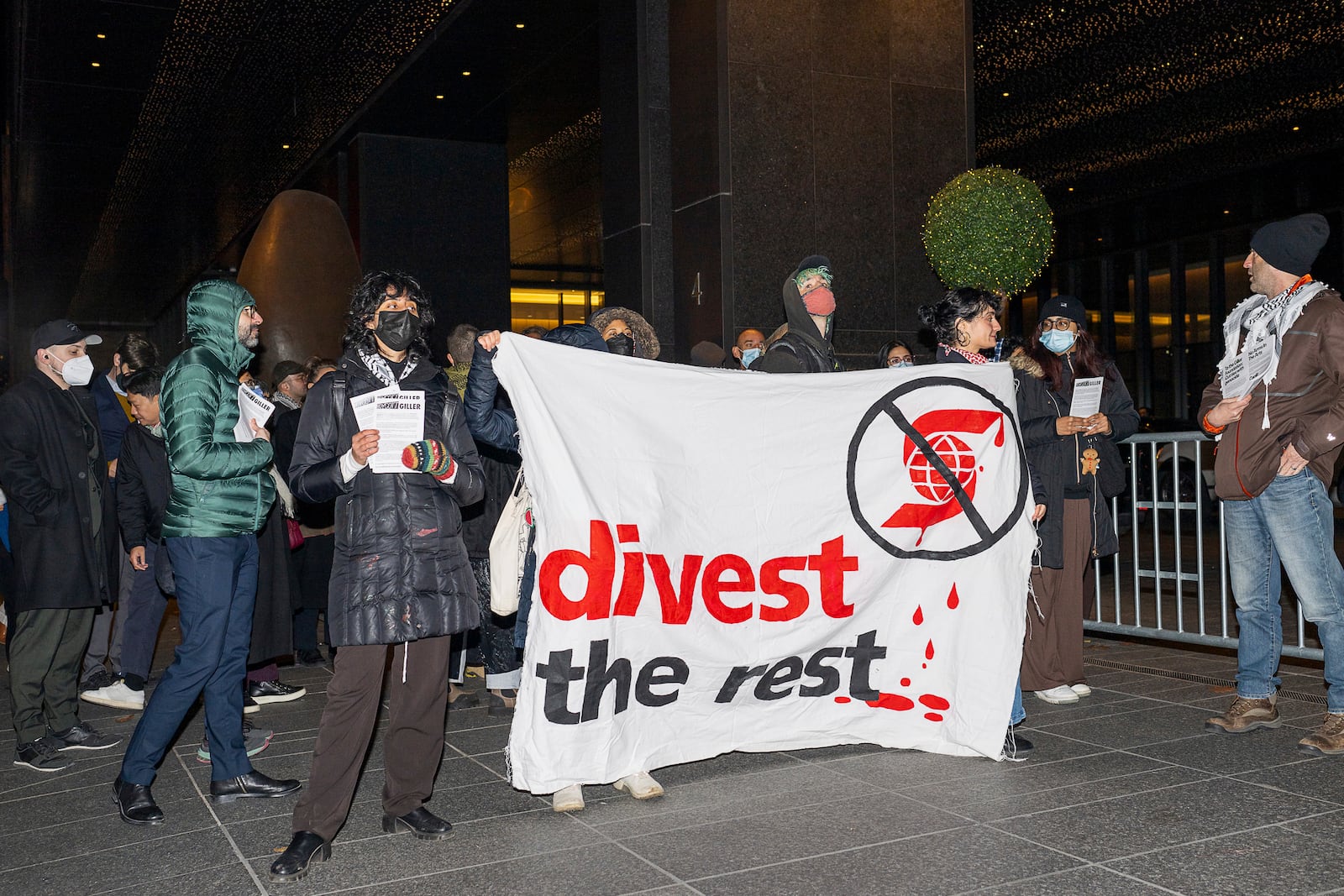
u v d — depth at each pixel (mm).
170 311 38188
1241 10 11914
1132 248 26781
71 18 12312
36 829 3738
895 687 4281
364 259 16609
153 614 5688
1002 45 13000
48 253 27656
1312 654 5277
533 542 3912
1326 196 21953
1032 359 5074
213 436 3762
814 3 9031
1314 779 3873
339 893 3023
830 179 9078
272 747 4848
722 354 6992
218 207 22547
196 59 13680
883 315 9273
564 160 18328
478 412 3705
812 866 3131
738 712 4074
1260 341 4383
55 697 4906
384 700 5855
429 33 12633
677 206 9312
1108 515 5289
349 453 3238
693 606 3969
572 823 3600
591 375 3822
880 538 4230
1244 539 4586
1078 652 5242
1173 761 4145
